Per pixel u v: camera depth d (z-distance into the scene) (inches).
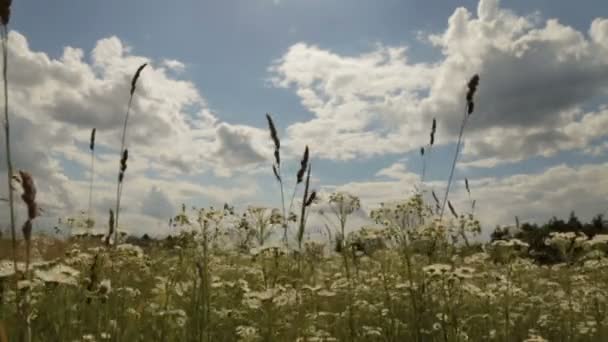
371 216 44.6
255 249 37.2
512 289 46.0
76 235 39.0
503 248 44.1
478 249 50.4
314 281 47.8
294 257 42.4
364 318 46.4
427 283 36.6
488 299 43.6
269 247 36.3
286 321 36.4
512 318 49.2
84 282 31.2
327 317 46.2
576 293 54.9
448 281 36.2
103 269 34.4
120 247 37.4
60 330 29.3
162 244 50.1
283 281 40.9
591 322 46.2
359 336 41.0
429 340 38.0
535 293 59.6
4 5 14.1
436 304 40.6
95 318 32.4
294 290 36.0
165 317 33.6
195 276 35.4
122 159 27.1
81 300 32.9
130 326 32.7
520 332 46.5
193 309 34.5
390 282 47.2
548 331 48.6
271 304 33.8
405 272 44.6
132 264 39.6
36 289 30.2
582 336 47.2
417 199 42.8
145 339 33.9
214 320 38.2
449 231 42.9
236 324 42.1
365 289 48.0
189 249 39.9
